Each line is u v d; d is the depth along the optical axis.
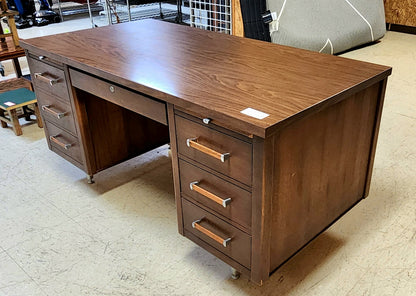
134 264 1.84
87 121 2.22
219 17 3.93
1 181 2.49
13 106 2.92
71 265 1.84
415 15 5.14
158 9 6.82
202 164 1.54
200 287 1.71
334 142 1.59
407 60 4.25
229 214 1.53
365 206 2.16
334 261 1.81
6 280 1.77
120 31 2.46
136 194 2.36
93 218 2.16
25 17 6.21
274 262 1.55
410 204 2.17
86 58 1.95
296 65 1.77
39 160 2.72
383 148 2.67
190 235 1.78
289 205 1.50
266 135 1.23
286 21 4.00
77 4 7.16
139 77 1.68
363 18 4.55
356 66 1.74
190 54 1.98
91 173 2.36
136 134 2.51
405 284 1.67
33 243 1.98
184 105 1.46
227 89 1.53
